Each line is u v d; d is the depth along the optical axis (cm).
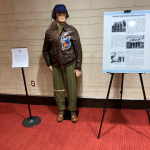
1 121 209
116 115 212
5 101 258
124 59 152
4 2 202
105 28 147
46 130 187
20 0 198
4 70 239
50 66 191
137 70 154
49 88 238
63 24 176
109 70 157
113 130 182
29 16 203
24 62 174
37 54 221
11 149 160
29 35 212
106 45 151
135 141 164
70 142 166
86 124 195
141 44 146
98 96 228
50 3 194
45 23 204
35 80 236
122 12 142
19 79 241
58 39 172
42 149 158
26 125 196
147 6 181
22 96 251
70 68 183
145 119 201
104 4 186
